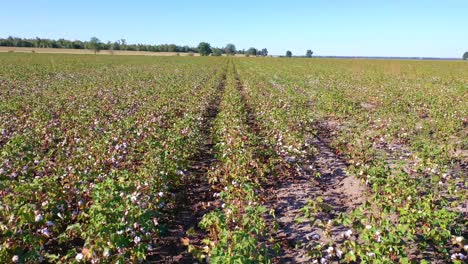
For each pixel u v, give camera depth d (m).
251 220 6.19
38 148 10.35
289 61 83.88
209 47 152.75
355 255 5.60
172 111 15.91
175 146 10.07
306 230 6.69
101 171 8.26
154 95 20.58
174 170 8.29
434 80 35.28
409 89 26.16
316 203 7.38
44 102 17.56
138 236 5.65
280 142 11.04
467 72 47.59
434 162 9.60
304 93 24.16
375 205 7.43
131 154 9.79
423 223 6.39
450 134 13.06
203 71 44.56
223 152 10.03
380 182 8.09
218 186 8.57
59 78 32.47
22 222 5.55
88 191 6.93
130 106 17.03
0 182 7.07
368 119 15.61
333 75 41.47
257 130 14.02
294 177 9.27
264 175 9.21
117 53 122.44
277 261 5.72
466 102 19.78
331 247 5.60
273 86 27.80
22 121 13.45
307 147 11.43
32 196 6.44
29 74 36.06
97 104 17.23
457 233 6.20
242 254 4.85
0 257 4.95
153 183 7.25
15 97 18.91
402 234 5.90
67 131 11.95
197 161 10.59
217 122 14.03
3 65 49.06
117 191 6.55
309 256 5.75
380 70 52.03
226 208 6.70
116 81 29.61
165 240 6.44
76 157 9.02
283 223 6.97
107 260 5.02
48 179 7.07
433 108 17.12
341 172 9.68
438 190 8.13
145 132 11.85
